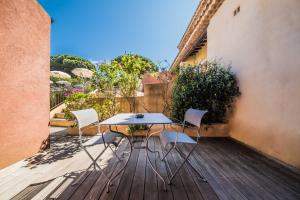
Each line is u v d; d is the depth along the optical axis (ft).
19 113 9.87
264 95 10.98
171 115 16.29
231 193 6.73
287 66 9.23
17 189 7.03
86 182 7.54
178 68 18.17
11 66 9.31
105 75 17.07
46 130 12.23
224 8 15.98
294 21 8.80
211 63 15.78
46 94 12.27
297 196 6.57
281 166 9.14
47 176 8.10
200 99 14.67
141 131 15.49
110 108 17.16
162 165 9.26
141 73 18.74
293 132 8.91
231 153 11.15
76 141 14.17
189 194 6.64
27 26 10.41
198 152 11.34
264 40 10.91
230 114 15.29
